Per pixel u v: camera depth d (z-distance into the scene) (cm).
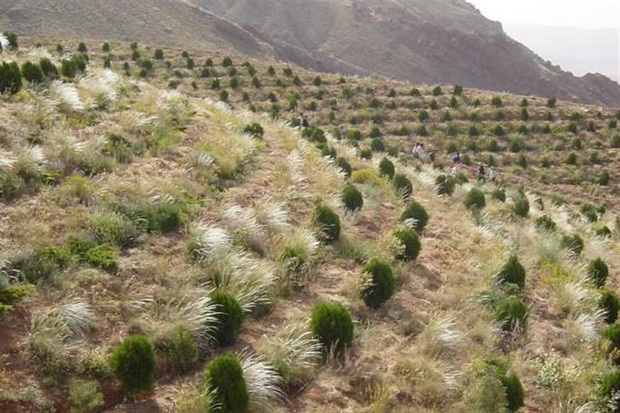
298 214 1152
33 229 799
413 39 11744
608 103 11238
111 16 8119
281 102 4162
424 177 1933
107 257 795
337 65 10262
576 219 2378
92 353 642
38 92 1280
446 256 1179
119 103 1419
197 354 696
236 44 8906
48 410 580
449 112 4231
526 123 4144
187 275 816
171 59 4653
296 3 12812
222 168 1221
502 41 11475
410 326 877
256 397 654
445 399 734
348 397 706
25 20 7544
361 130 3891
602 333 1002
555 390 810
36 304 686
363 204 1329
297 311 847
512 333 927
